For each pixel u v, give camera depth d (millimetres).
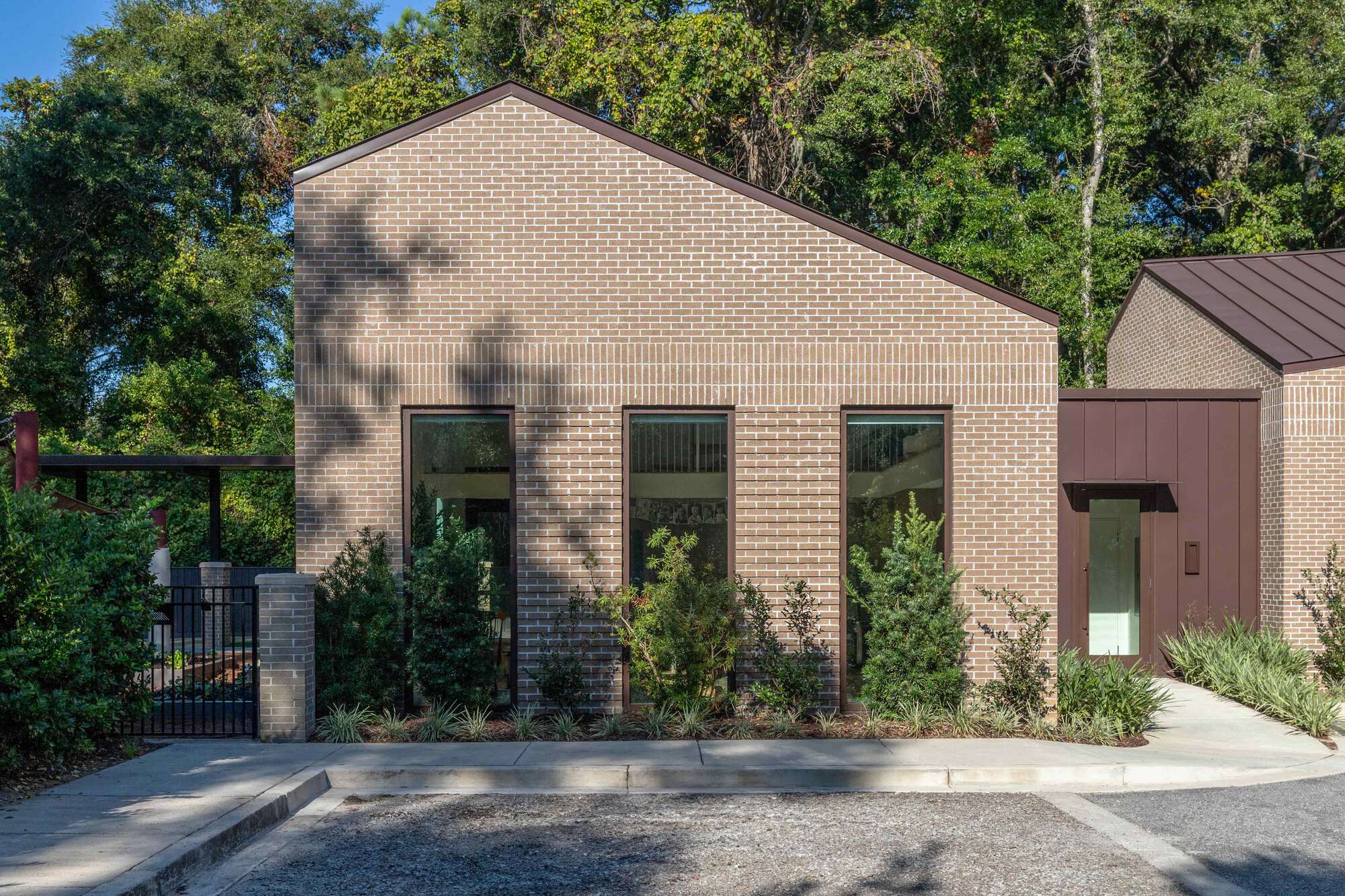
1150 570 16812
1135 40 32125
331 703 11945
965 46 30656
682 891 6977
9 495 10398
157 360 36906
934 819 8797
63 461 18234
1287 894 6957
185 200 36750
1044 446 12828
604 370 12773
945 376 12828
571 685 12273
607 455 12742
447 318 12719
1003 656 12328
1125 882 7160
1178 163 35031
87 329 38031
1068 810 9109
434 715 12031
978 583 12781
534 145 12805
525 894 6922
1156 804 9352
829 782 9961
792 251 12844
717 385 12789
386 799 9477
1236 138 30250
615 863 7562
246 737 11367
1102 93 30922
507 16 32406
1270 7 30891
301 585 11352
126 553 11062
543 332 12758
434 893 6945
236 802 8688
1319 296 18750
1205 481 16781
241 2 42969
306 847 7984
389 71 33188
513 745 11039
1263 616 16547
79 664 10070
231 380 36000
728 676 12680
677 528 12875
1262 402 16688
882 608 12227
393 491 12602
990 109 30344
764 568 12742
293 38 43094
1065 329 28672
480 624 12172
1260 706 13914
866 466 12977
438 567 12039
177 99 36969
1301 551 15922
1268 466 16422
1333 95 31562
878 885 7074
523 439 12727
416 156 12766
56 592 9953
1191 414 16781
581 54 27797
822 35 30750
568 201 12797
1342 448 15914
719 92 27500
